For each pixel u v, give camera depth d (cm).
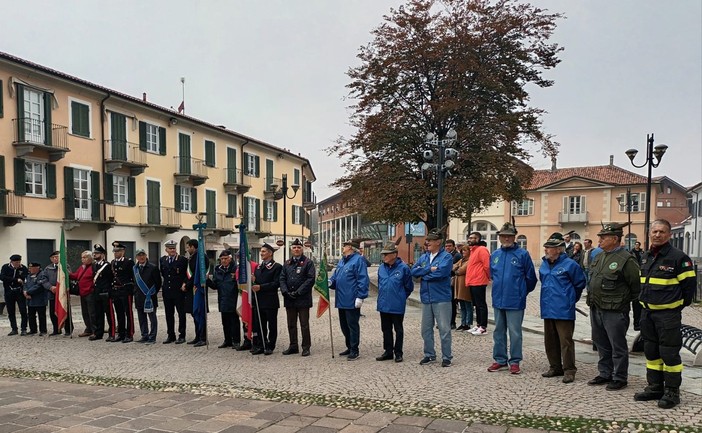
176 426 529
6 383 738
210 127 3616
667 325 564
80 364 875
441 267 803
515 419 532
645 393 587
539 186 5462
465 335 1083
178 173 3359
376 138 2425
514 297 739
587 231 5309
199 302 1043
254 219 4200
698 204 5128
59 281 1182
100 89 2730
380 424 527
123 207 2947
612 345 644
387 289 841
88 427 526
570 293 686
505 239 752
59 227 2548
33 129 2416
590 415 539
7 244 2314
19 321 1476
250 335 949
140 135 3055
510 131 2334
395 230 5694
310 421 540
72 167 2612
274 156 4503
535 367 782
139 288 1086
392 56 2411
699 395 604
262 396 646
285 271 934
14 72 2333
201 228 1044
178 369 821
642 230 5131
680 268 560
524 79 2473
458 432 498
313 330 1198
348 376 748
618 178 5344
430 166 1738
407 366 809
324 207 10612
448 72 2347
